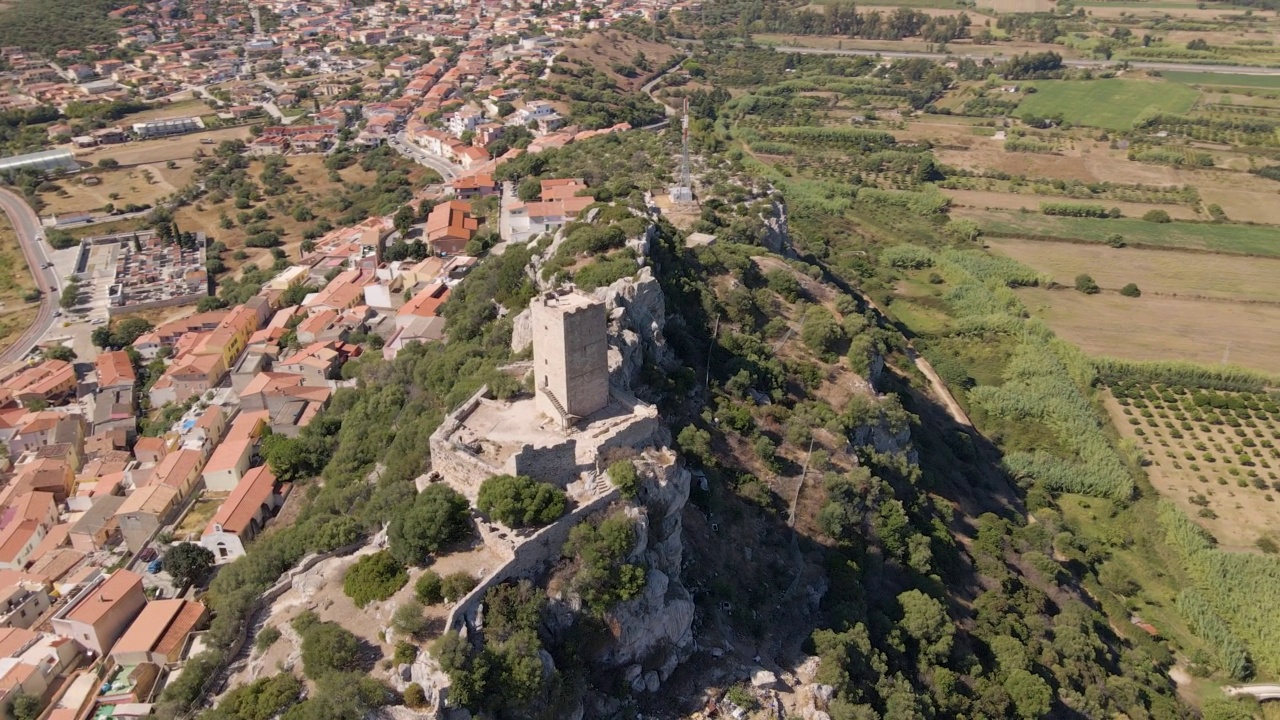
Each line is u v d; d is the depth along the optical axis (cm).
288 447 14038
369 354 17238
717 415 12744
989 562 13312
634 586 8512
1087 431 17850
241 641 9125
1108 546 15288
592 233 15012
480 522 8606
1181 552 15075
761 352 14812
